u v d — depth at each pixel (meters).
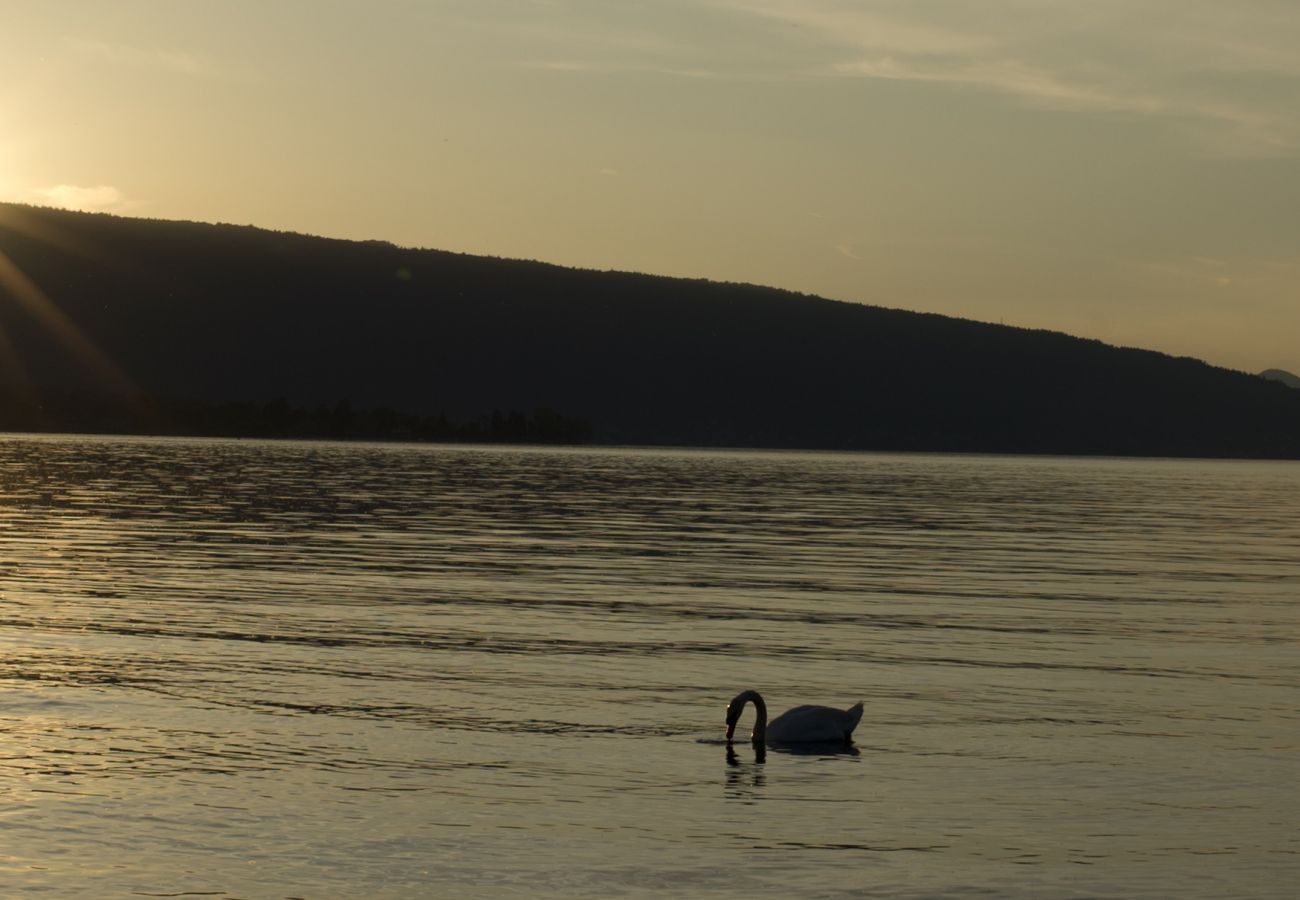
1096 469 144.00
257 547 34.31
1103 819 12.38
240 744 14.26
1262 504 74.94
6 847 11.08
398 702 16.41
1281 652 21.45
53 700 16.03
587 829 11.84
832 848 11.48
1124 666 19.95
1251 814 12.59
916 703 17.14
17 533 36.31
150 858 10.91
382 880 10.55
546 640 21.14
